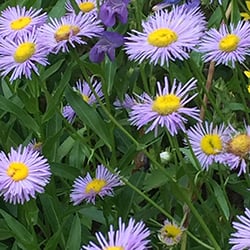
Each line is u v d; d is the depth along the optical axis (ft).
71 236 2.24
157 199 2.49
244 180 2.40
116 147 2.67
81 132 2.57
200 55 2.43
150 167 2.52
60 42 2.20
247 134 2.06
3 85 2.70
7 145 2.54
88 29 2.23
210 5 2.67
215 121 2.35
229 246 2.23
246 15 2.45
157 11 2.19
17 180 2.03
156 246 2.31
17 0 2.83
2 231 2.29
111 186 2.31
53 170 2.39
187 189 2.21
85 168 2.46
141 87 2.82
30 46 2.25
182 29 2.06
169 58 2.07
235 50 2.21
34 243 2.22
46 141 2.37
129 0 2.25
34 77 2.39
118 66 2.56
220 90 2.41
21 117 2.42
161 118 1.95
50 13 2.65
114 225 2.37
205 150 2.18
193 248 2.30
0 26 2.40
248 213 1.81
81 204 2.47
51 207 2.41
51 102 2.34
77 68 2.82
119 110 2.62
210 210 2.27
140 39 2.09
